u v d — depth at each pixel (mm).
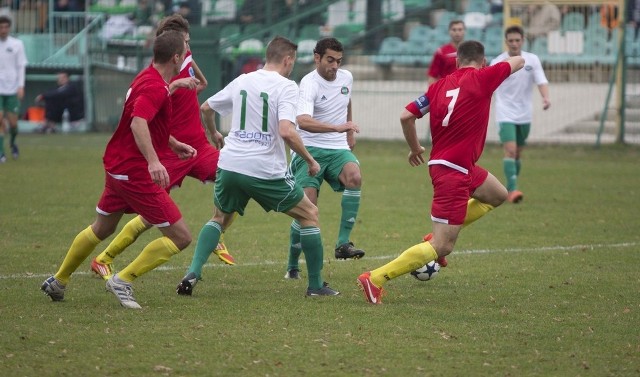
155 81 17688
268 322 17016
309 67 61719
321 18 65625
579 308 18453
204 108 20281
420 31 62812
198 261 19469
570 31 56031
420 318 17500
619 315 17859
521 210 32406
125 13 67875
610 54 55688
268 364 14383
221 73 60562
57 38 65125
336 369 14188
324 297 19391
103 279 20938
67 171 41906
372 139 58500
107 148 18109
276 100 19016
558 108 56344
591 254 24609
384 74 61969
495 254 24609
